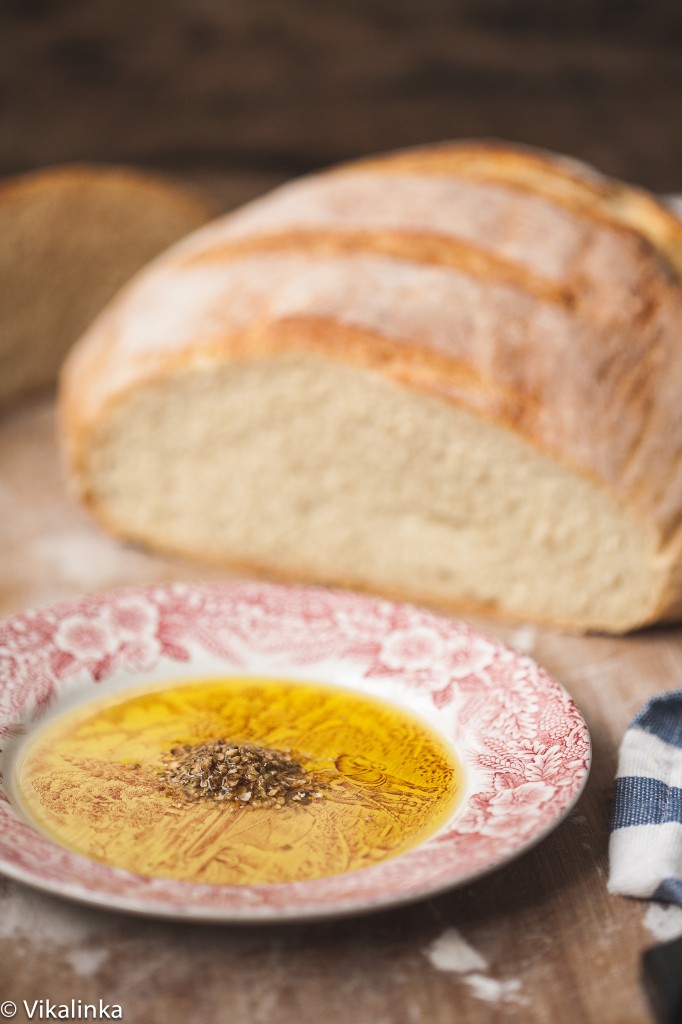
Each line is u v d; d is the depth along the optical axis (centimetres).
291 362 82
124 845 62
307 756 68
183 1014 59
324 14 156
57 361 107
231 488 86
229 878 61
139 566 87
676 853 64
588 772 64
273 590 76
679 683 77
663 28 158
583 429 79
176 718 70
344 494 84
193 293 88
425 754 68
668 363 82
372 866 62
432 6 157
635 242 87
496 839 62
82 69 153
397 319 82
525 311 82
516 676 70
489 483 81
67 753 67
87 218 106
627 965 61
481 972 61
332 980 60
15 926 62
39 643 72
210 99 157
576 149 154
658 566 79
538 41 159
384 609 75
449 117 157
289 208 92
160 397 85
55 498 94
